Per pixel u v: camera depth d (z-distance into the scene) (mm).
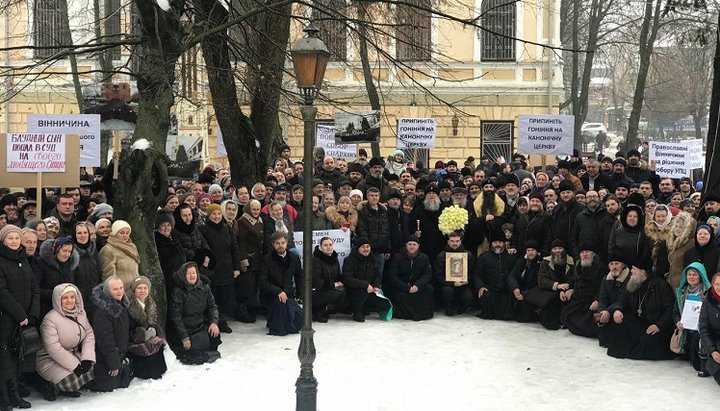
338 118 16094
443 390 9133
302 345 8164
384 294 13000
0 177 11711
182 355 10102
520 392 9086
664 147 16766
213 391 8969
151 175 10414
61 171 11938
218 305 11844
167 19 10805
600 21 33375
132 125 14516
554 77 31156
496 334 11750
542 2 24531
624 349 10477
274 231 12461
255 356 10422
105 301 8812
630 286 10578
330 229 12867
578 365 10164
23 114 30094
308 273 8195
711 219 10281
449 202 13516
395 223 13102
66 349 8477
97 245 9953
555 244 12125
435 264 13094
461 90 30844
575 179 14281
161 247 10820
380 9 16750
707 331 9234
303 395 8070
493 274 12750
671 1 16344
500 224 12922
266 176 15328
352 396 8844
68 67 29219
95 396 8711
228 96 14641
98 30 18609
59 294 8492
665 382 9422
